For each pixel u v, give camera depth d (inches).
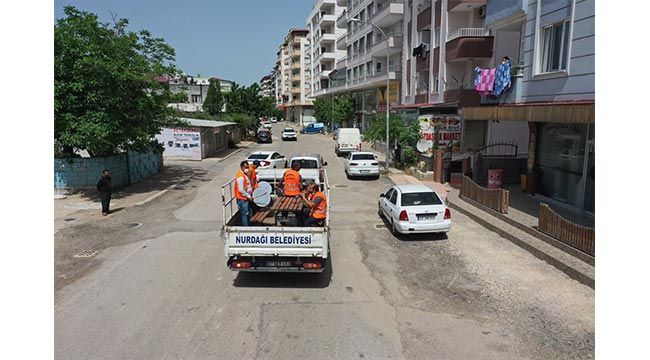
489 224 486.9
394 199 478.9
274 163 870.4
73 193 692.7
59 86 621.3
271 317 270.7
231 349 233.5
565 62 487.8
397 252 406.3
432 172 858.8
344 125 2234.3
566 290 312.5
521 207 544.4
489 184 670.5
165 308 284.2
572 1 467.2
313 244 306.0
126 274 348.2
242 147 1621.6
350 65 2022.6
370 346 236.2
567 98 480.1
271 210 371.9
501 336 247.6
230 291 312.3
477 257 389.4
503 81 592.7
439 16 1015.0
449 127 864.3
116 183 742.5
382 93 1669.5
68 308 285.0
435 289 316.8
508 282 328.8
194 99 3230.8
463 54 861.2
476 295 305.3
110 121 658.2
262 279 336.2
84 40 661.3
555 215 399.9
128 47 701.9
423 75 1167.6
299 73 3796.8
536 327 257.9
